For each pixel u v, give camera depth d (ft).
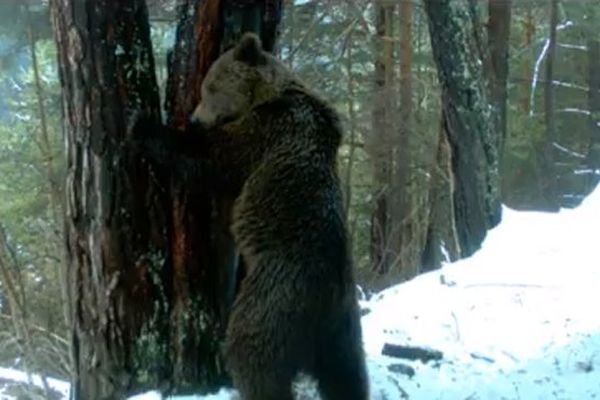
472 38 38.99
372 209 65.31
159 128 19.65
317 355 19.36
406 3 63.67
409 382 23.36
